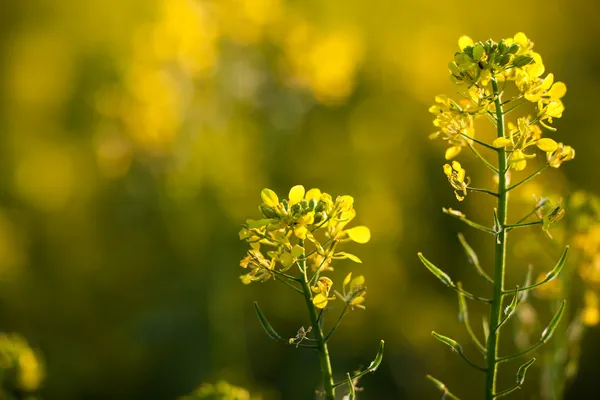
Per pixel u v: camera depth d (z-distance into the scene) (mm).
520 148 1641
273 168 6762
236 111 6730
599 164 6426
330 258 1619
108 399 6379
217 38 6535
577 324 2527
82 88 7688
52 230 7496
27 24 8586
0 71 8453
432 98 7082
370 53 7082
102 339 6688
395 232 6445
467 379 5949
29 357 3031
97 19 7758
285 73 6668
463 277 6277
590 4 7207
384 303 6230
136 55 6664
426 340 6086
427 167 6730
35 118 8125
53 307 6953
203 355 6262
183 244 6699
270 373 6086
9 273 7027
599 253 2553
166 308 6445
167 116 6543
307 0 6988
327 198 1604
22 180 7781
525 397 5227
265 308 6305
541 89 1653
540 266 5621
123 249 7156
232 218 6297
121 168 6996
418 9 7305
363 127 6891
